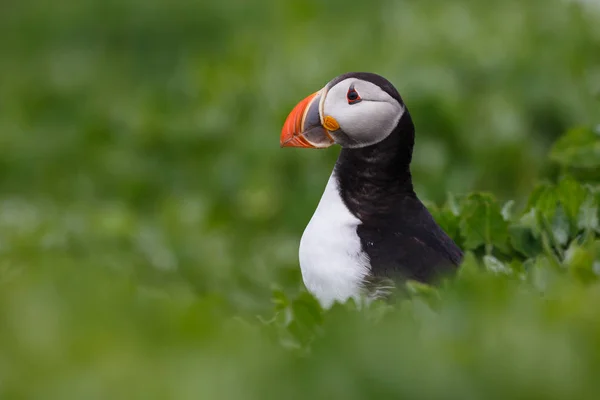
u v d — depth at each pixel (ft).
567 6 63.16
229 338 21.49
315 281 27.32
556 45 60.29
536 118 55.01
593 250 26.76
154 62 87.25
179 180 57.06
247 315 34.17
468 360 20.54
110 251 41.63
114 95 77.00
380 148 28.02
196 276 40.65
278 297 25.81
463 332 21.63
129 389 19.20
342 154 28.53
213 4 89.71
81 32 91.50
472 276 23.18
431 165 51.88
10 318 21.50
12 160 62.13
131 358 20.07
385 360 20.48
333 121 28.17
